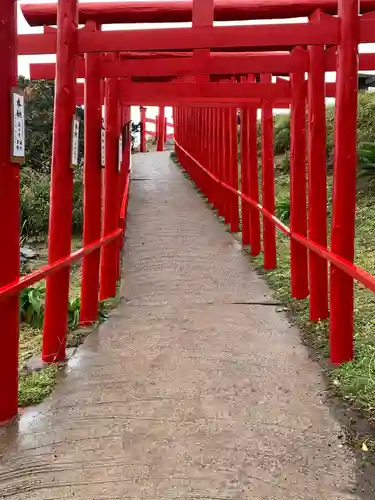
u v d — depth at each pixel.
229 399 3.17
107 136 5.43
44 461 2.59
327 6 4.02
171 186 11.68
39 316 4.88
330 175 9.17
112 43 3.72
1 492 2.37
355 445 2.63
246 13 4.11
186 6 4.16
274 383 3.37
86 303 4.62
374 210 7.23
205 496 2.30
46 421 2.97
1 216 2.86
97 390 3.34
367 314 4.23
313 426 2.83
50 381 3.45
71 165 3.82
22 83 10.92
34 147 10.39
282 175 10.38
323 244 4.41
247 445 2.67
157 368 3.65
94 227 4.68
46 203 8.42
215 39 3.61
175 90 5.32
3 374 2.95
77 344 4.15
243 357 3.80
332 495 2.28
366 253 5.80
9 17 2.79
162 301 5.21
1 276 2.88
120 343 4.15
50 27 4.51
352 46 3.41
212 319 4.65
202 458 2.57
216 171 9.43
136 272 6.25
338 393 3.17
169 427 2.86
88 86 4.64
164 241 7.56
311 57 4.34
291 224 5.11
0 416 2.96
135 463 2.54
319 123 4.38
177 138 16.06
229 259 6.74
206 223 8.60
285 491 2.32
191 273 6.14
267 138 6.11
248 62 4.45
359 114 9.98
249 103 6.55
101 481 2.42
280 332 4.29
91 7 4.20
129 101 6.41
